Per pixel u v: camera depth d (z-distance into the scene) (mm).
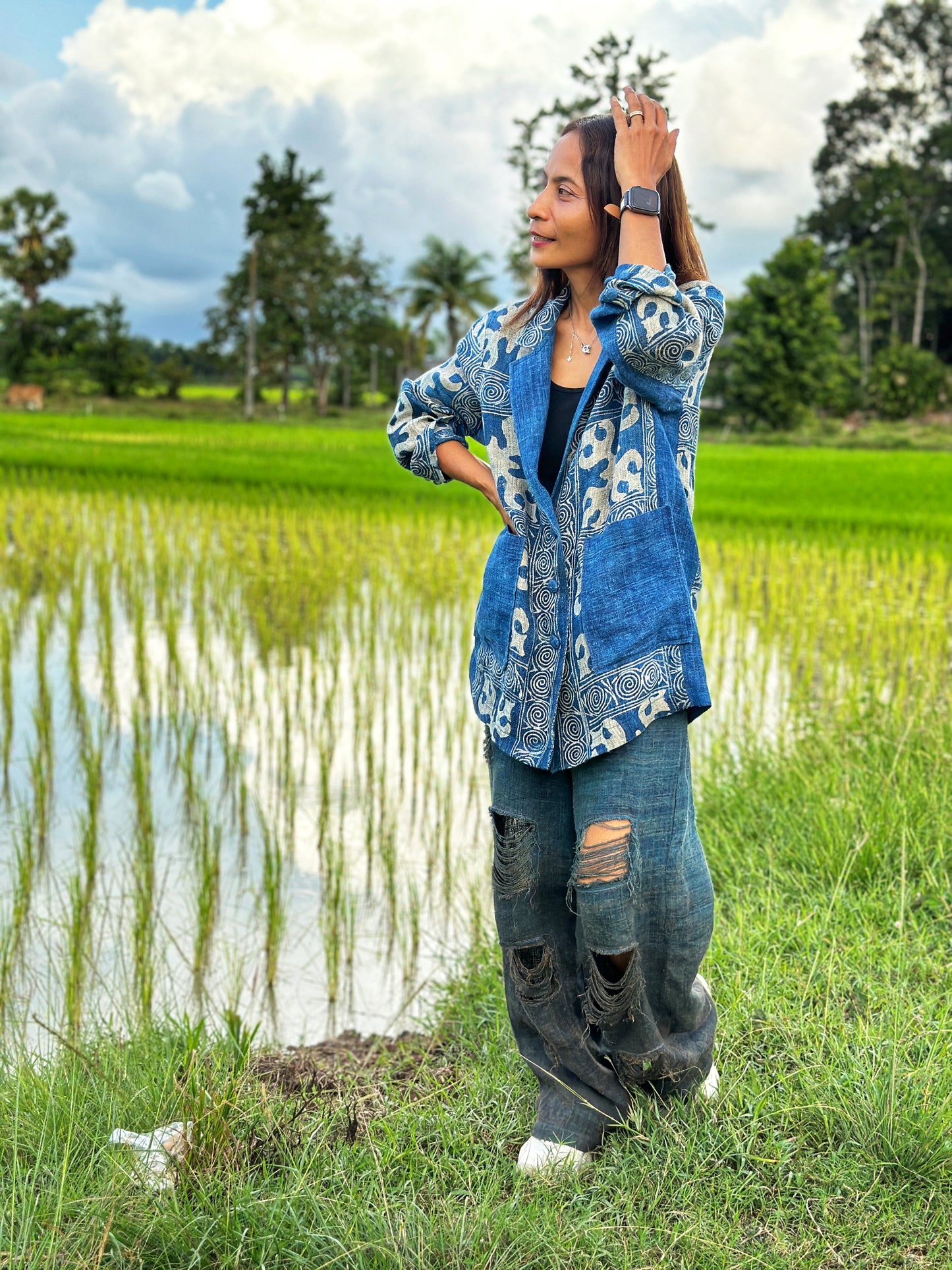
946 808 3418
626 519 1896
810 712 4957
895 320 58750
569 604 1945
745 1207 1900
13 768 4984
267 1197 1854
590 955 1940
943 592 7727
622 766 1908
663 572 1897
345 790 4484
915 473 21891
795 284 48125
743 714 5512
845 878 3088
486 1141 2119
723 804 3818
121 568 8875
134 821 4430
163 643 7195
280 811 4574
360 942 3494
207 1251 1735
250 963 3340
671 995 2043
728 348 48875
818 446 44031
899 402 50344
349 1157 2004
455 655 6926
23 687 6199
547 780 2033
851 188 64812
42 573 9078
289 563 9016
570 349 2031
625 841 1899
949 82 62719
